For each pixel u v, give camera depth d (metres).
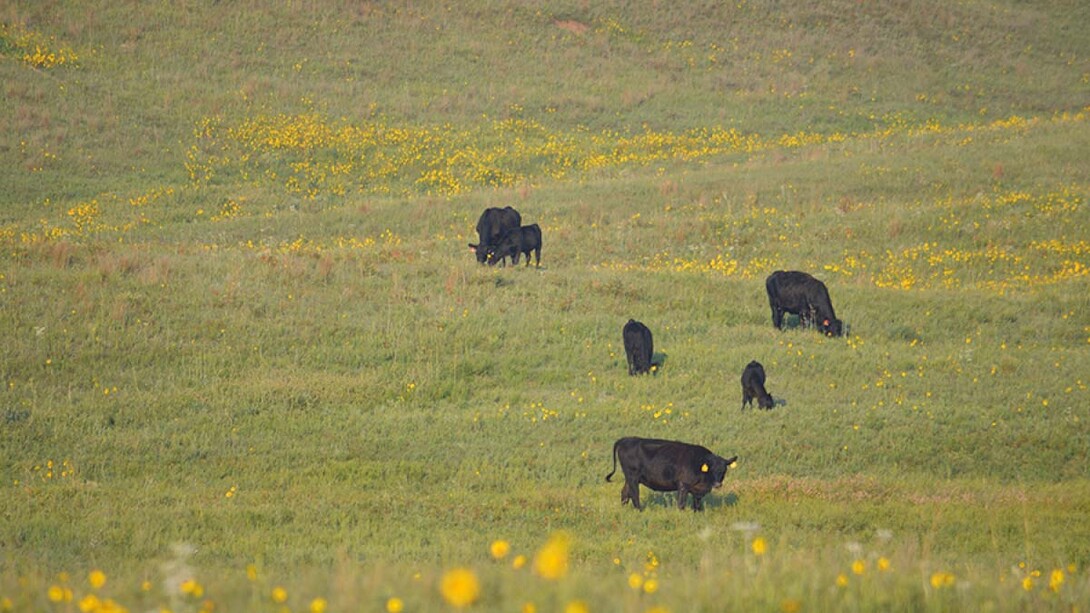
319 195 36.41
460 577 4.49
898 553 9.40
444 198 34.78
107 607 5.44
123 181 36.09
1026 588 7.12
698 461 12.62
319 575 7.64
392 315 21.47
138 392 17.56
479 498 13.55
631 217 32.00
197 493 13.77
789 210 32.16
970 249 28.59
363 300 22.27
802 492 13.82
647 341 19.27
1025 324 22.89
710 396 18.17
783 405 17.55
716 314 23.08
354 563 9.35
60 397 17.22
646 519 12.49
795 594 6.23
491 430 16.66
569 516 12.68
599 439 16.23
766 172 36.38
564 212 32.75
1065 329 22.53
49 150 37.09
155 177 36.72
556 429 16.62
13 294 20.58
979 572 8.71
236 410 17.06
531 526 12.34
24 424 16.03
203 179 36.84
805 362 19.80
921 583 6.98
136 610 6.15
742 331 21.94
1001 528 12.29
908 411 17.20
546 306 22.70
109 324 19.83
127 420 16.56
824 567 7.68
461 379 18.94
